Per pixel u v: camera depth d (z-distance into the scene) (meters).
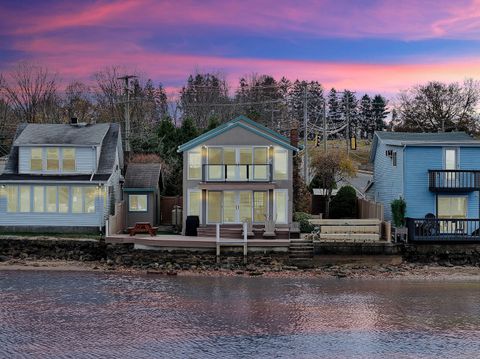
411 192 42.97
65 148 46.03
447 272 37.91
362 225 39.88
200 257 38.84
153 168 49.16
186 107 99.12
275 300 30.81
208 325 26.25
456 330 26.12
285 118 106.44
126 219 47.06
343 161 55.56
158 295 31.50
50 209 44.53
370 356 22.70
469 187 42.31
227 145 43.84
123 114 83.62
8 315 27.41
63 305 29.25
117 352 22.62
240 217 43.72
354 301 30.88
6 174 45.75
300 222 45.12
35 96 83.62
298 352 22.98
